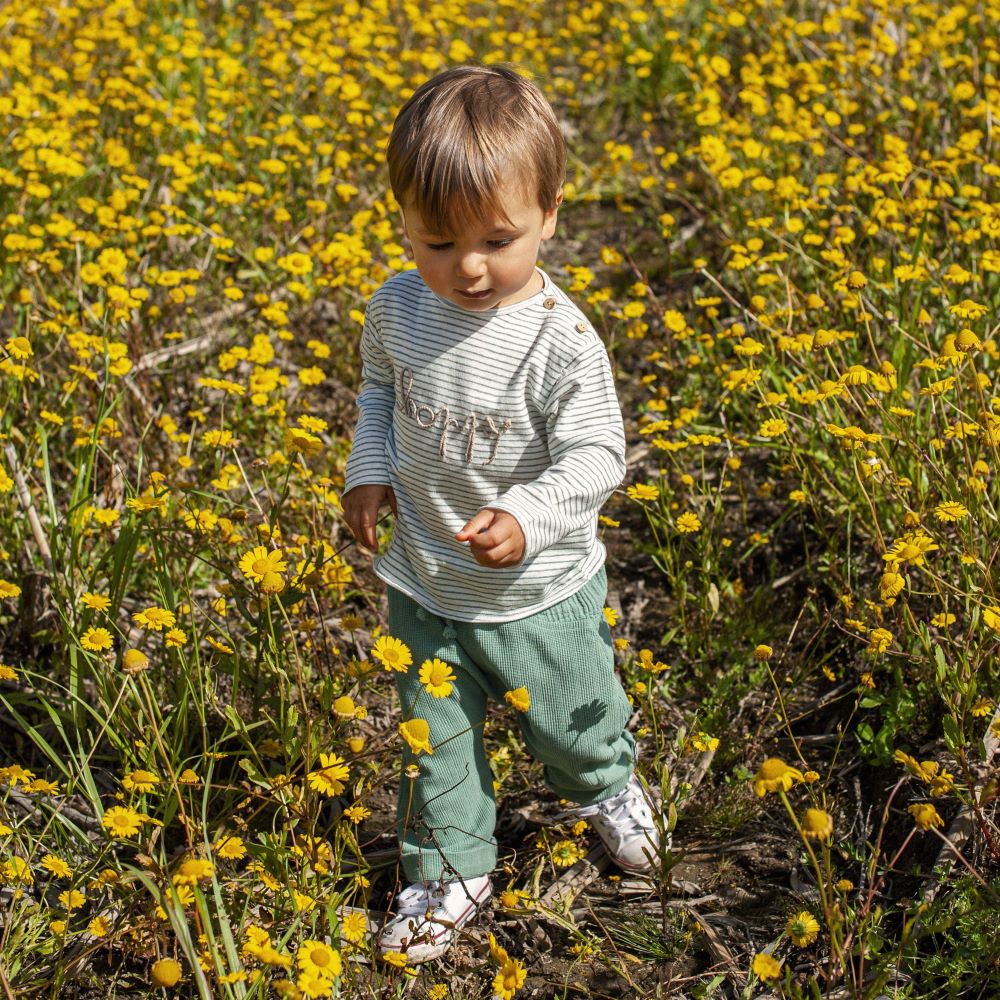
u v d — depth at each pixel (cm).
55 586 321
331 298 524
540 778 314
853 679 333
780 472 418
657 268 568
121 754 301
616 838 277
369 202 582
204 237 539
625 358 508
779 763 210
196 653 282
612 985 258
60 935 243
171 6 789
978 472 305
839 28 657
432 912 256
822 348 360
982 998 241
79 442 356
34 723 320
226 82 659
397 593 259
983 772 287
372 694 338
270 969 236
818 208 509
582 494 232
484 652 251
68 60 707
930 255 469
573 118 740
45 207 532
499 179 218
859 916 255
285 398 446
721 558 392
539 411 241
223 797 289
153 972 207
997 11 661
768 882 281
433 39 762
